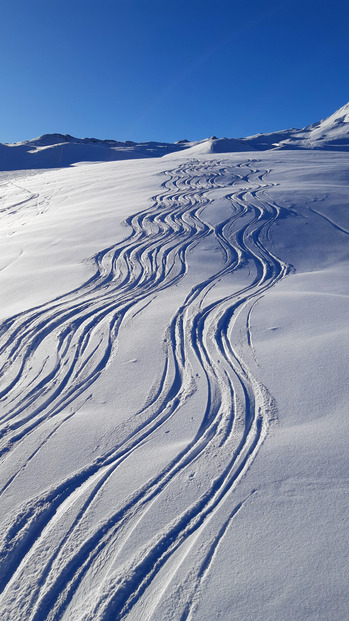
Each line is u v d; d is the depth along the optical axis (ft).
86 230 40.81
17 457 13.23
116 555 9.89
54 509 11.28
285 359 17.44
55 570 9.73
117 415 14.99
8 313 24.32
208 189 55.31
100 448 13.41
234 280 28.22
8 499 11.68
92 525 10.70
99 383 17.10
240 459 12.38
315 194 48.70
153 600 8.81
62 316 23.50
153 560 9.65
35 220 49.11
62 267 31.96
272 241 35.96
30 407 15.83
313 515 10.20
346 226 38.81
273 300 23.89
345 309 21.67
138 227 40.70
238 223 40.40
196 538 10.01
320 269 30.14
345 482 11.03
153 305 24.53
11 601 9.16
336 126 466.29
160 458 12.75
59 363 18.83
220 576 9.04
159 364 18.16
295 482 11.24
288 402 14.75
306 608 8.20
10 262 34.17
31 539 10.52
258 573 8.98
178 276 29.35
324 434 12.89
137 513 10.89
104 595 9.06
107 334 21.21
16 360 19.30
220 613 8.33
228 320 21.77
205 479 11.76
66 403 15.94
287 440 12.89
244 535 9.91
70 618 8.75
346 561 9.00
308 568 8.95
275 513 10.39
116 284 28.32
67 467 12.70
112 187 62.49
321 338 18.72
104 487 11.81
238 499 10.95
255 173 65.92
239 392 15.69
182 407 15.19
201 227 39.93
